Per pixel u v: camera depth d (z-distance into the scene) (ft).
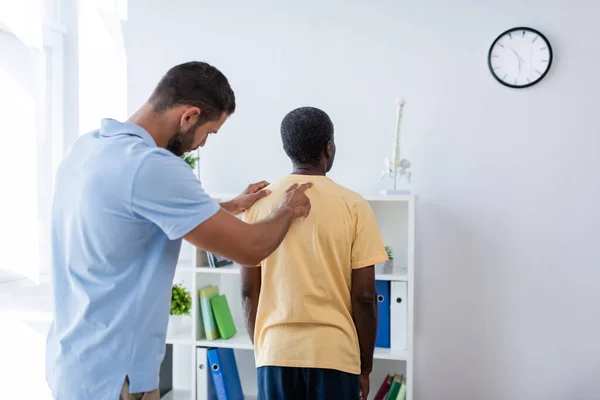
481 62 9.38
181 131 4.60
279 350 5.48
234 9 10.13
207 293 9.37
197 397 9.17
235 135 10.14
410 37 9.57
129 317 4.32
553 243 9.22
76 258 4.32
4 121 8.88
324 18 9.83
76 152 4.47
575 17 9.12
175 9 10.34
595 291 9.13
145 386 4.40
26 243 9.16
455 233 9.48
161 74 10.40
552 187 9.21
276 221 4.89
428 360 9.60
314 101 9.87
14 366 8.80
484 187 9.39
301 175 5.73
